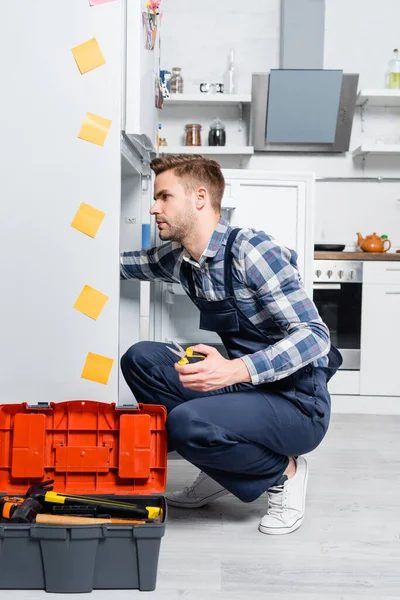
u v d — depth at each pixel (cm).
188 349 167
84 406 175
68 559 146
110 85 185
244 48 472
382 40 469
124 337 238
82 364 188
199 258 186
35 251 187
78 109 186
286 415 182
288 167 471
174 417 174
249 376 167
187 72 474
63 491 175
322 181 472
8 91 186
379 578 160
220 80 474
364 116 472
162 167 184
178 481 241
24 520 150
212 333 319
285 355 168
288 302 175
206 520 200
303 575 161
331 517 206
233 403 179
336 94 443
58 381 188
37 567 149
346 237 473
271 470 186
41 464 171
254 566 166
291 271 177
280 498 191
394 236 472
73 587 148
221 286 183
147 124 207
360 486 243
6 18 186
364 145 443
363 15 469
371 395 411
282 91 443
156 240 283
